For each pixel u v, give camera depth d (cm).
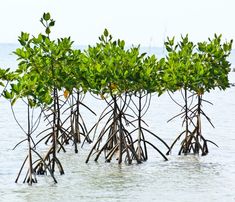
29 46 2250
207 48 2664
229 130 3856
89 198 1920
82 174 2295
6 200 1892
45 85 2273
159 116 4766
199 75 2578
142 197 1936
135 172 2341
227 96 7012
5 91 1973
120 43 2498
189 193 1992
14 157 2708
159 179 2209
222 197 1938
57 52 2264
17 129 3775
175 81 2531
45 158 2261
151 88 2428
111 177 2242
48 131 3697
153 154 2789
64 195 1959
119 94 2488
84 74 2389
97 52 2494
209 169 2417
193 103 6066
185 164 2527
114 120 2680
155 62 2486
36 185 2103
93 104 5750
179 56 2664
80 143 3103
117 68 2392
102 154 2758
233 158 2697
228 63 2678
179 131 3794
